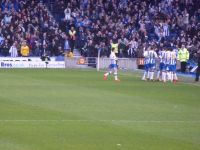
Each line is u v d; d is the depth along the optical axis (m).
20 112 46.38
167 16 121.94
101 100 56.06
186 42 110.94
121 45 111.50
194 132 39.09
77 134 37.31
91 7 120.44
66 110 48.22
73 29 114.19
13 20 112.38
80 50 113.31
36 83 73.25
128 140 35.66
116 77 81.06
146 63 83.44
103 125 41.00
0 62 106.00
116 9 121.00
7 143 34.03
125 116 45.62
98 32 113.38
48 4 122.00
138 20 119.81
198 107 52.50
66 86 70.12
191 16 123.31
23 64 107.25
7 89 64.56
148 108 51.00
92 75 90.06
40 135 36.69
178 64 102.19
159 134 38.00
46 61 108.12
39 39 110.94
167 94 63.81
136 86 73.00
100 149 32.91
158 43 108.94
